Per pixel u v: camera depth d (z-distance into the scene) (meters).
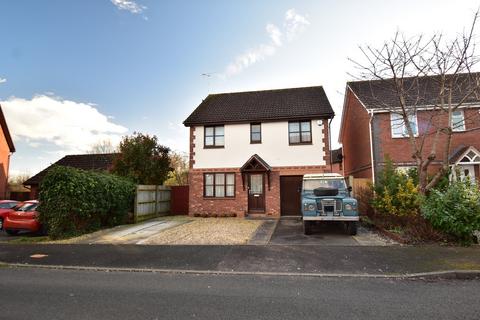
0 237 13.04
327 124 18.11
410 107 14.64
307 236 11.65
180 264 8.21
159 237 12.10
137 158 20.38
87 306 5.29
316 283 6.52
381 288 6.09
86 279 7.09
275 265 7.90
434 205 10.06
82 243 11.29
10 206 16.16
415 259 7.96
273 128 18.70
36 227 13.06
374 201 13.40
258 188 18.56
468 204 9.62
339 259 8.25
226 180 18.94
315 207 11.66
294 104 19.66
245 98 21.73
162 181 21.72
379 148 17.36
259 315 4.82
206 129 19.61
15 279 7.13
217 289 6.21
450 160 15.91
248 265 7.96
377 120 17.64
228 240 11.20
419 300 5.38
